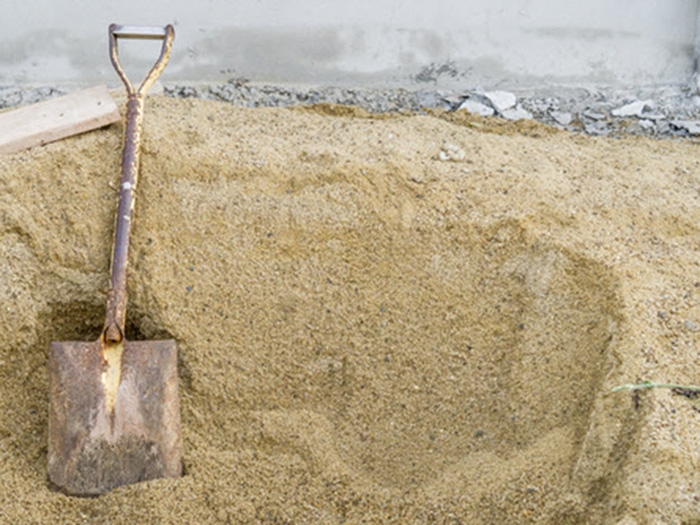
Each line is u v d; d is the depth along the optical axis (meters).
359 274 2.58
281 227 2.61
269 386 2.45
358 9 3.32
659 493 2.05
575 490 2.16
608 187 2.77
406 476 2.32
